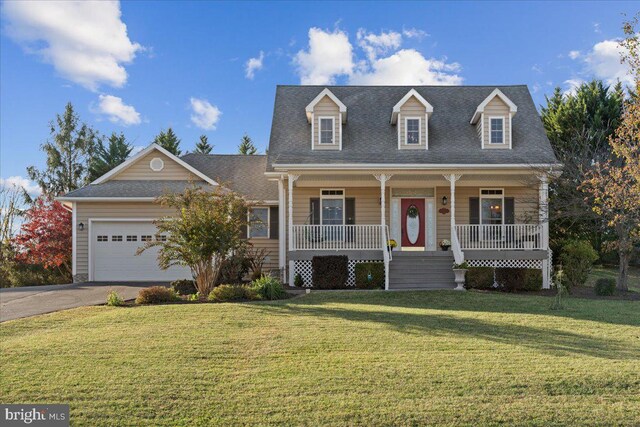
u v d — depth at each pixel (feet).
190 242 42.22
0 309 38.68
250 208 49.37
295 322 31.68
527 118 65.82
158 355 23.88
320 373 21.12
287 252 57.41
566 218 61.87
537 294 49.19
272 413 17.20
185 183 64.85
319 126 61.62
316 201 63.67
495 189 63.00
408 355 23.79
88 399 18.37
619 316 34.58
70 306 39.86
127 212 61.21
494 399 18.33
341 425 16.35
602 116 83.41
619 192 42.65
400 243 63.36
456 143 62.13
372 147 61.62
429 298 43.47
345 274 52.34
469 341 26.58
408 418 16.80
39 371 21.42
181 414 17.15
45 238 73.67
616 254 85.61
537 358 23.24
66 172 115.44
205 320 32.35
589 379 20.26
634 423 16.46
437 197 63.52
